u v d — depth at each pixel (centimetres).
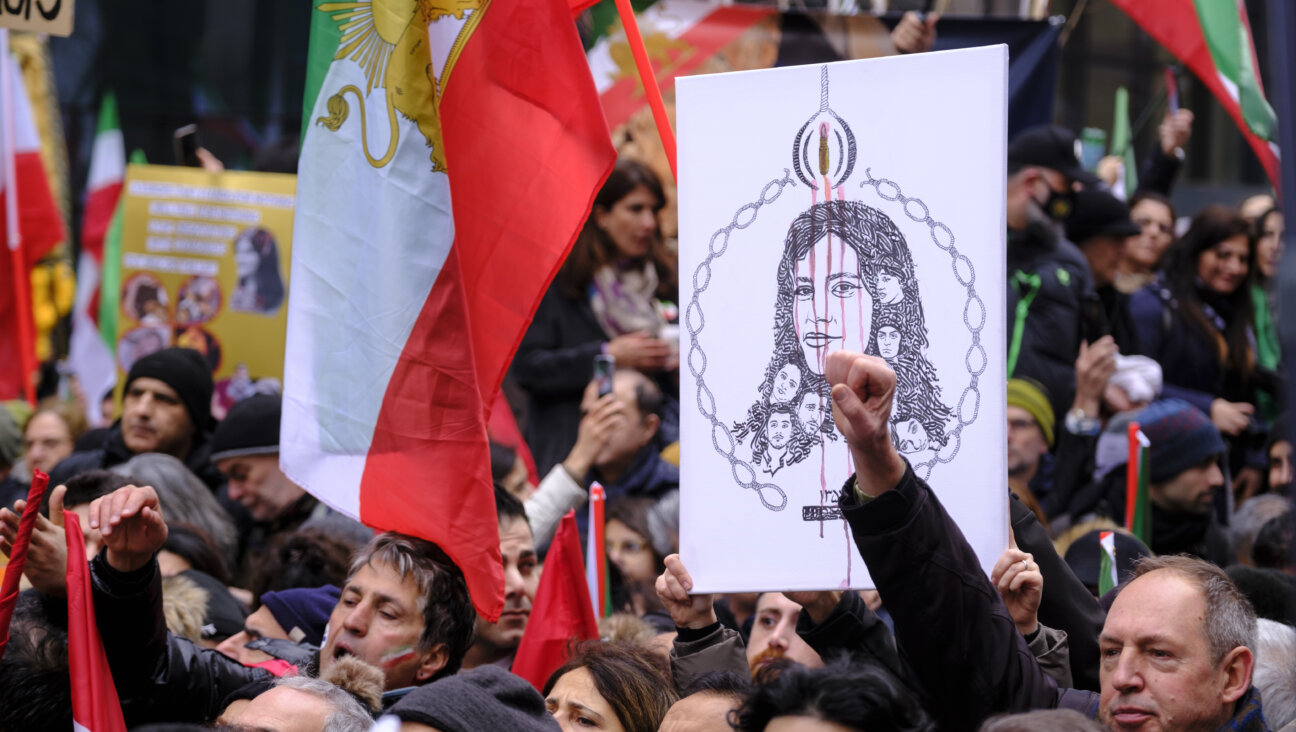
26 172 1828
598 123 914
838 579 748
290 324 904
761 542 760
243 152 2628
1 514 773
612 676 838
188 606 995
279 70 2644
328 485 885
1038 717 589
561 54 916
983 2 2295
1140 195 1795
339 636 857
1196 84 2941
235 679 853
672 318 1605
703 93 783
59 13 978
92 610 757
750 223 773
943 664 679
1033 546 841
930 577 673
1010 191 1484
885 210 757
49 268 2272
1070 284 1455
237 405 1396
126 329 1568
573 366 1525
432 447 871
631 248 1570
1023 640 704
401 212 887
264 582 1140
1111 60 2875
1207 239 1661
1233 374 1662
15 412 1662
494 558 865
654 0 1639
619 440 1388
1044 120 1620
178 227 1578
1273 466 1592
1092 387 1431
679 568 777
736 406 769
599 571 1118
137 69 2628
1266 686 830
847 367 674
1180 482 1362
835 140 765
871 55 1630
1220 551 1363
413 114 889
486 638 1090
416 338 879
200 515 1218
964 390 742
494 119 921
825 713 603
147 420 1430
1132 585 715
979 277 743
